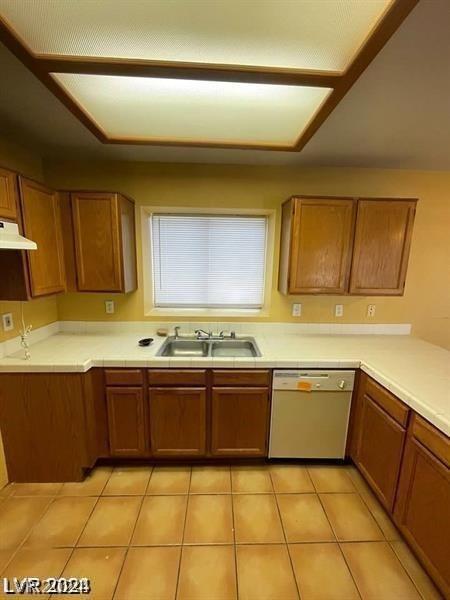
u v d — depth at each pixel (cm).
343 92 132
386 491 176
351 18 94
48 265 205
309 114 157
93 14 93
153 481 208
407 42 106
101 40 104
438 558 136
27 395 195
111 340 242
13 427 198
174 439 216
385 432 178
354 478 214
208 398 213
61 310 262
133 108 153
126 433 213
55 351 215
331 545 164
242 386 212
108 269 225
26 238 182
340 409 215
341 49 107
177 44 106
